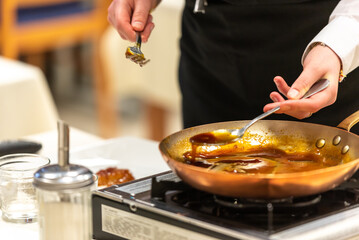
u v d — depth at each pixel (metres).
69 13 4.57
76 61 5.48
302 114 1.24
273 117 1.68
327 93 1.22
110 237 1.14
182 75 1.91
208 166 1.15
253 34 1.65
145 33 1.50
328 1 1.57
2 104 2.43
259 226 0.99
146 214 1.07
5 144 1.58
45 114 2.57
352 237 1.03
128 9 1.52
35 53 5.19
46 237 1.00
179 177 1.07
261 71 1.68
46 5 4.54
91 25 4.66
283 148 1.23
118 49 4.55
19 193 1.27
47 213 0.99
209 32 1.73
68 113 4.98
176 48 3.60
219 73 1.75
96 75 4.68
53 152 1.70
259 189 0.99
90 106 5.13
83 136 1.87
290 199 1.08
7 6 4.21
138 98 5.42
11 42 4.33
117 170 1.43
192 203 1.08
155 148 1.59
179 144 1.20
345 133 1.16
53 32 4.53
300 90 1.21
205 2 1.65
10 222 1.26
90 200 1.02
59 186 0.96
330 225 1.01
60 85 5.49
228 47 1.70
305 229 0.99
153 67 3.79
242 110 1.75
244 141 1.25
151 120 4.07
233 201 1.07
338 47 1.32
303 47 1.61
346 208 1.07
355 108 1.61
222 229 0.98
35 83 2.53
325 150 1.19
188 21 1.81
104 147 1.59
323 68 1.26
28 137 1.84
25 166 1.30
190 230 1.02
